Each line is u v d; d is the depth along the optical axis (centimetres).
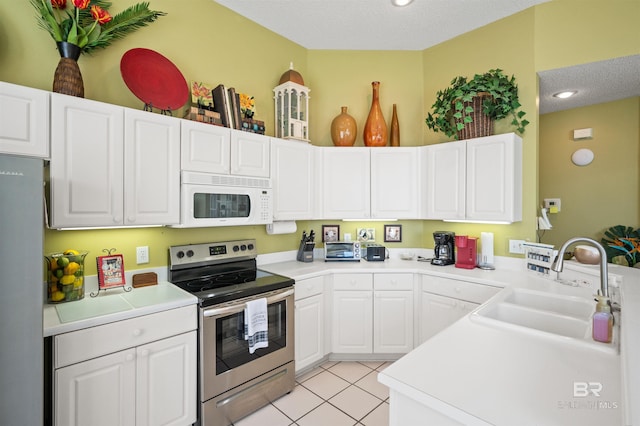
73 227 162
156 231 219
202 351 182
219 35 258
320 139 329
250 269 262
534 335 125
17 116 145
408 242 329
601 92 304
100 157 170
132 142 182
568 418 75
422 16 272
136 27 211
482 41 285
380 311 271
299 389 234
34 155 150
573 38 243
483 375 96
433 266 278
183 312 177
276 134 292
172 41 230
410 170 296
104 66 199
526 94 260
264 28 291
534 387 89
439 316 255
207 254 238
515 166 247
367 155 297
